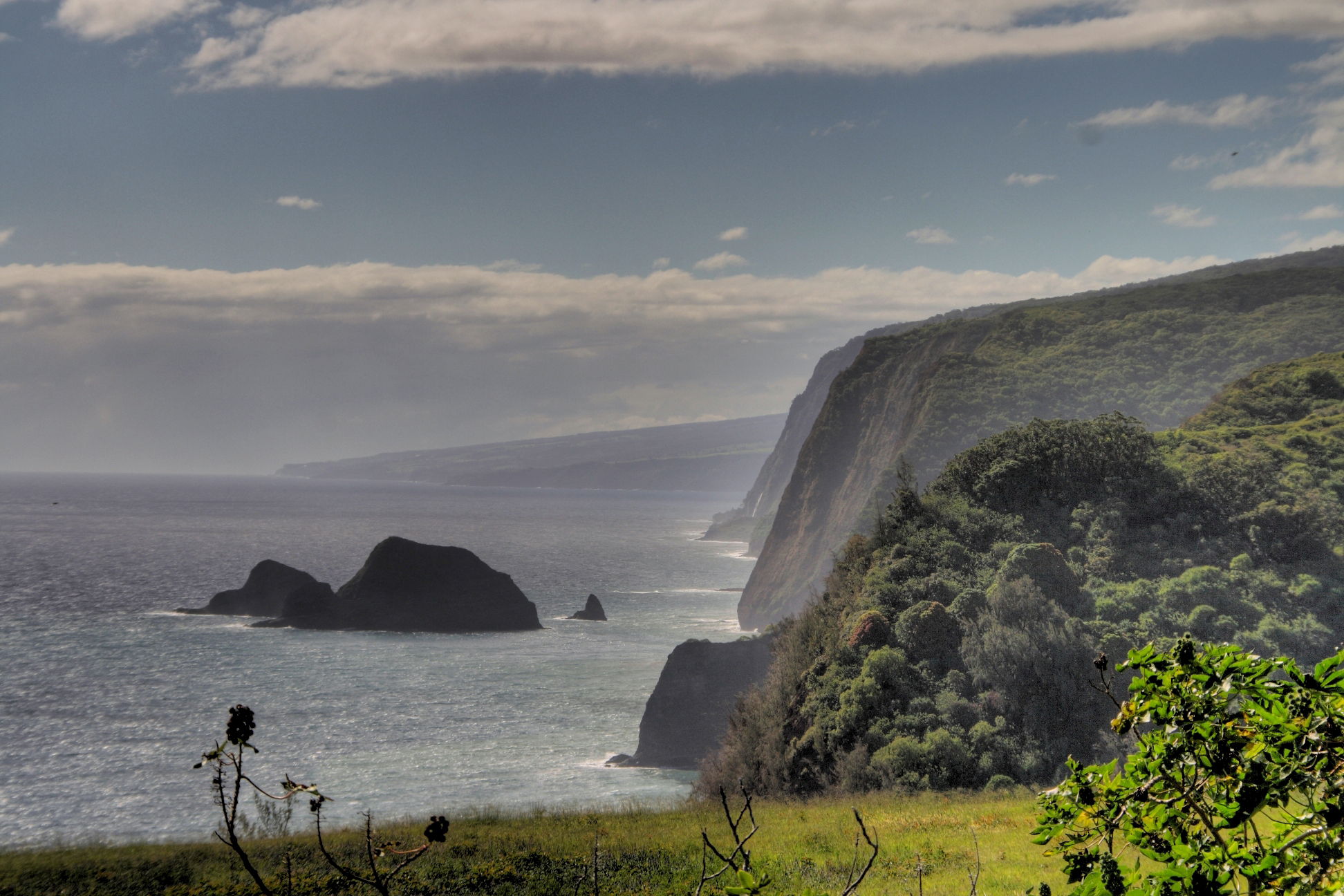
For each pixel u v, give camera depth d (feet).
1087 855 19.24
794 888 55.98
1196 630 167.43
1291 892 16.24
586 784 227.40
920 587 192.13
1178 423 469.98
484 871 71.26
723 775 180.65
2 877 68.85
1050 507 225.15
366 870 70.90
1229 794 18.10
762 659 261.24
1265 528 201.46
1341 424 264.72
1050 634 160.15
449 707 313.94
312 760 247.91
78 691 327.88
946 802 110.73
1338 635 169.27
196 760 244.83
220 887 65.51
